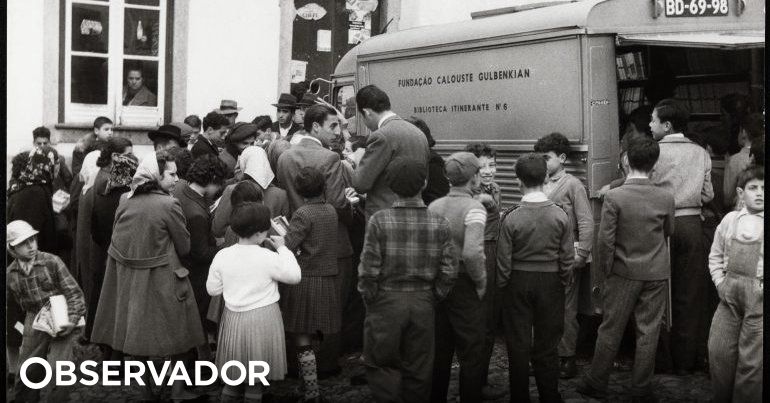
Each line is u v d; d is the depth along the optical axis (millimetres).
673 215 6199
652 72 8383
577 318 7410
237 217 5812
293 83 13469
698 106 8383
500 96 7898
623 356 7402
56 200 8945
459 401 6281
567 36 7238
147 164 6242
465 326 5891
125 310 6168
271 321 5824
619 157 7293
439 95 8602
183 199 6543
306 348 6242
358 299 7633
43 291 5926
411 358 5617
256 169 6832
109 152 7207
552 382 6000
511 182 7840
